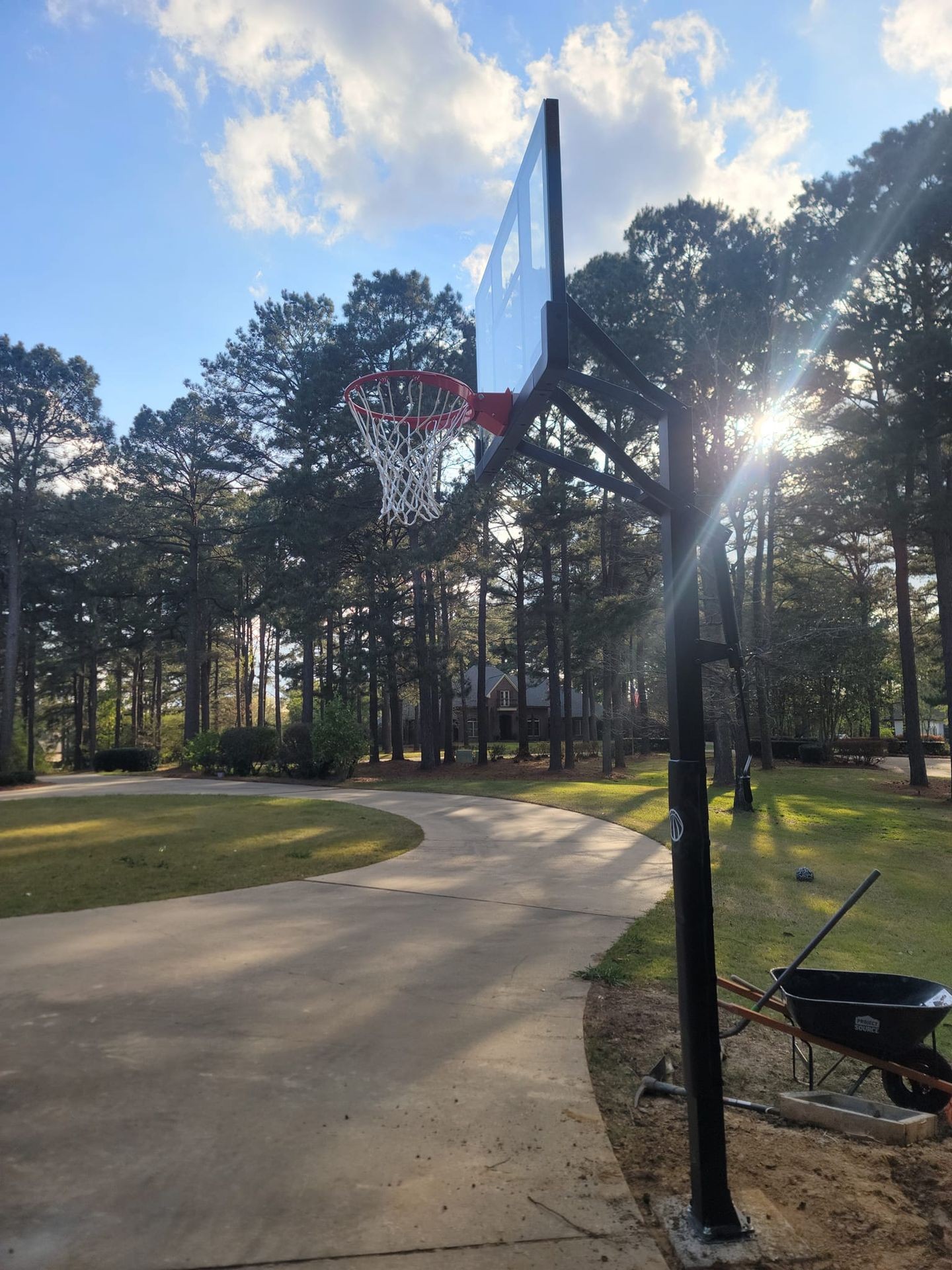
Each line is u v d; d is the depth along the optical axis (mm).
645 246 22422
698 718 3277
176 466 40812
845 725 47406
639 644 25438
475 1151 3436
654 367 21328
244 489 40750
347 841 12914
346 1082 4117
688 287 21125
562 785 23641
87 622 45531
